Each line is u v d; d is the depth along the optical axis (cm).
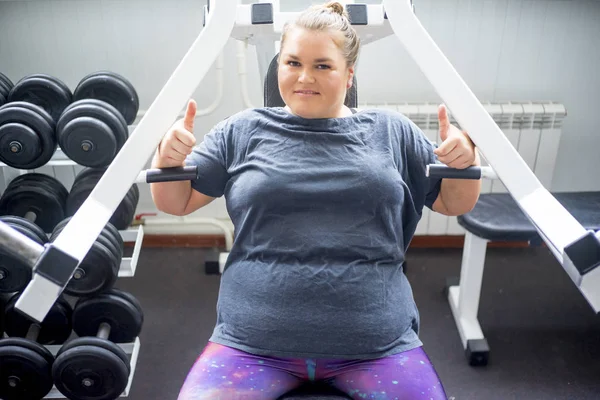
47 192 190
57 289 79
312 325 99
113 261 173
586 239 78
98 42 252
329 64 99
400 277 108
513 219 214
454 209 115
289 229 101
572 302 253
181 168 101
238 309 103
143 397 206
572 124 273
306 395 101
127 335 188
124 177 97
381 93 264
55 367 171
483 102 261
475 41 255
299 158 103
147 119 100
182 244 288
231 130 110
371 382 99
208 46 105
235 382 99
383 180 101
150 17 247
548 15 251
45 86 195
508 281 265
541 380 213
